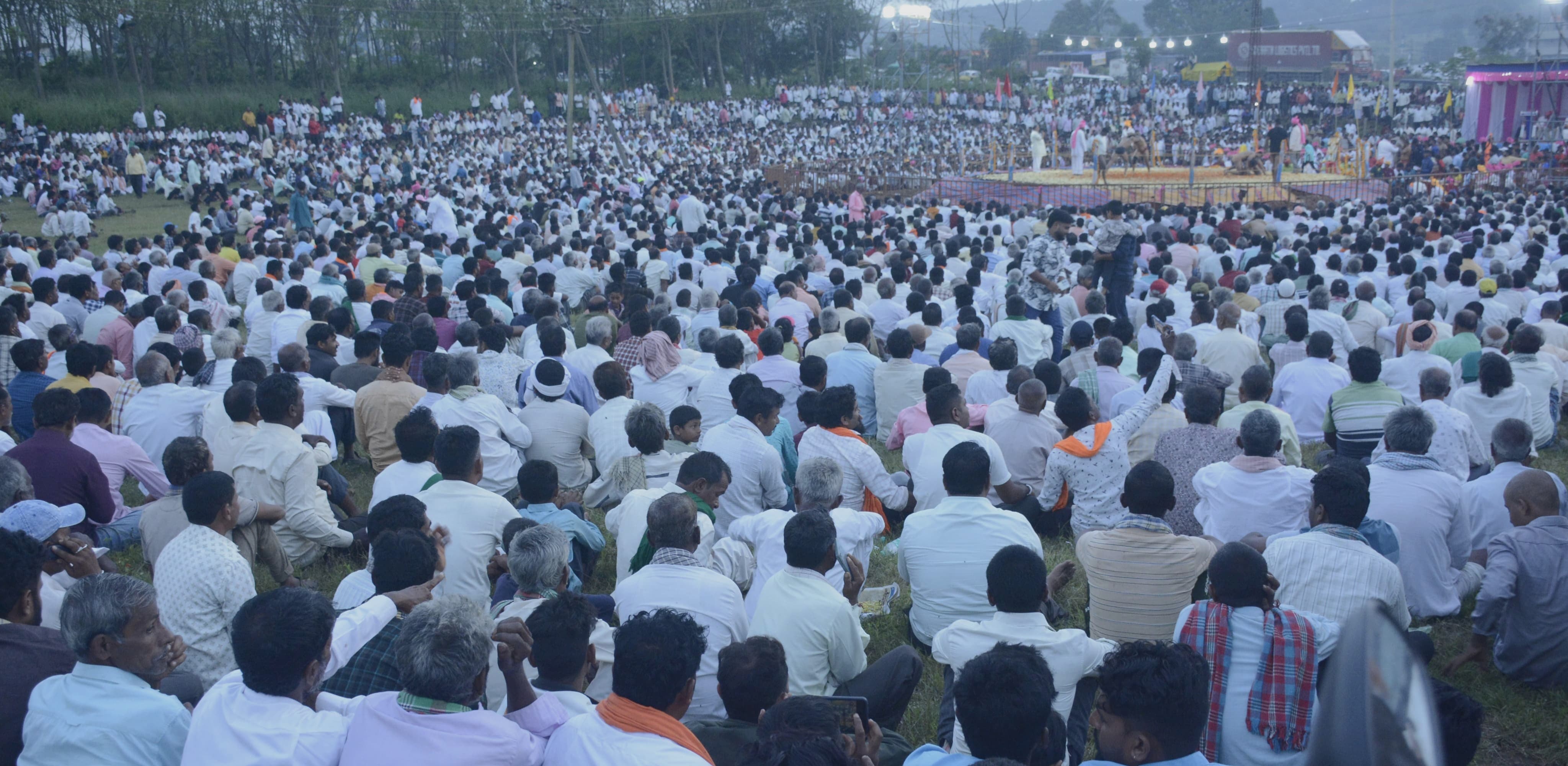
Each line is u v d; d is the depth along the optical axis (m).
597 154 37.28
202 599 4.66
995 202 22.25
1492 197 25.44
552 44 62.09
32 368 8.12
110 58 48.31
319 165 34.56
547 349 8.27
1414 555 5.42
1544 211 22.67
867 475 6.53
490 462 7.13
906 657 4.59
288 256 16.09
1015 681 3.09
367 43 63.78
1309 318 10.15
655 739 3.16
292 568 6.34
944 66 77.00
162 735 3.48
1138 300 13.69
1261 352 11.90
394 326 8.61
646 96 55.69
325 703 3.54
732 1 66.94
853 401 6.65
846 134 51.88
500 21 58.97
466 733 3.18
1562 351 9.48
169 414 7.37
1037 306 12.45
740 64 72.06
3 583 3.86
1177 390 7.41
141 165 32.12
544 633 3.69
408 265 13.82
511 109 55.22
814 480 5.31
